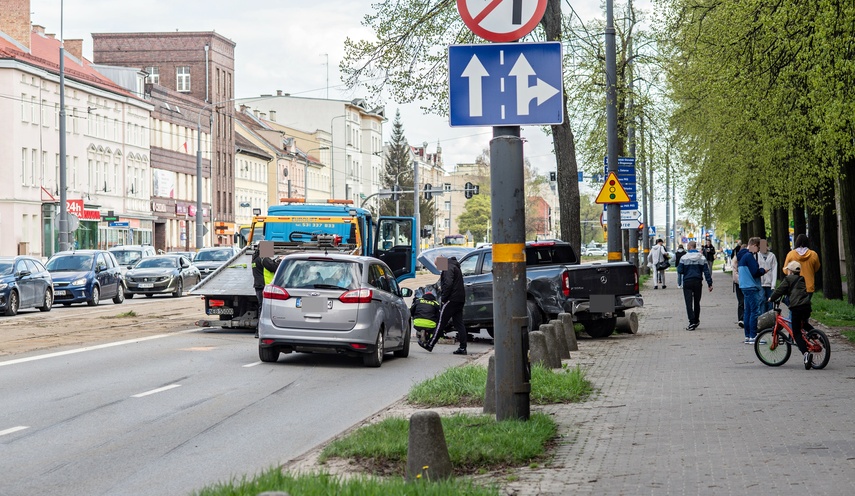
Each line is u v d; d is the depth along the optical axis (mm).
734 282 27203
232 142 109562
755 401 13328
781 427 11195
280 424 12461
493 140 10609
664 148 44469
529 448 9664
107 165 81375
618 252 26531
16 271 34062
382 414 12773
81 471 9648
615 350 21312
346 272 19141
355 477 8180
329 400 14609
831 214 33562
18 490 8844
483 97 10367
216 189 105125
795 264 17500
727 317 31406
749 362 18547
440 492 7586
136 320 30969
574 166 28453
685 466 9125
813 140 20781
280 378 17203
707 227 49406
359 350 18844
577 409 12875
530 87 10336
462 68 10367
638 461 9414
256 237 31875
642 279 58844
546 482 8594
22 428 12047
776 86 22828
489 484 8289
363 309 18859
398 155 157500
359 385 16375
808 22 19844
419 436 8352
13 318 32094
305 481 7836
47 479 9289
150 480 9258
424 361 20516
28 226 68750
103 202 80188
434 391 14094
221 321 26219
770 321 17938
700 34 26562
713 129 36500
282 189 123375
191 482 9172
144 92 89625
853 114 19109
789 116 24125
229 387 15969
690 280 26750
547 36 26375
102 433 11758
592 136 41625
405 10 25562
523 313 10883
